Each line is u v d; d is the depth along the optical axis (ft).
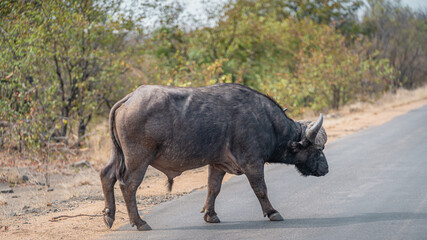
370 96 383.04
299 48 350.64
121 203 102.01
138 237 75.56
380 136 200.54
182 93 79.66
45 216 92.07
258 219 84.79
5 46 146.92
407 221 78.84
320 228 76.84
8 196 114.01
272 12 448.24
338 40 376.68
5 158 150.10
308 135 84.69
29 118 141.49
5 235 78.02
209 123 79.15
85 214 91.40
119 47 197.88
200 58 290.97
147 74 211.82
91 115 189.78
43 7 156.87
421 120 258.37
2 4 144.97
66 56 170.40
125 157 77.97
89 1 176.96
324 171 89.86
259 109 83.66
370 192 102.68
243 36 317.63
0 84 144.36
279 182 117.80
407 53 522.47
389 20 530.68
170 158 79.15
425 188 104.83
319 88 309.83
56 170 145.07
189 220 85.92
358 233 73.05
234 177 127.54
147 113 76.69
